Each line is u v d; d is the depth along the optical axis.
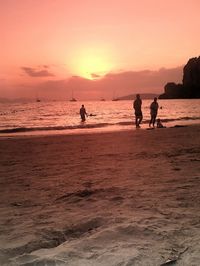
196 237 3.83
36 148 14.77
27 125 37.84
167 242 3.72
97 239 3.89
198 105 102.56
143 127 27.56
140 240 3.81
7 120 50.25
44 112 80.81
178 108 80.12
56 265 3.28
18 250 3.86
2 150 14.41
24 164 10.47
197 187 6.32
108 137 18.42
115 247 3.63
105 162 10.04
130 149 12.88
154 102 26.30
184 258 3.32
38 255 3.54
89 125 31.11
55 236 4.25
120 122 34.25
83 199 5.97
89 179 7.67
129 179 7.41
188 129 22.52
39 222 4.82
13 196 6.49
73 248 3.66
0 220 5.04
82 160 10.70
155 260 3.29
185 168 8.39
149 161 9.78
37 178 8.15
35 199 6.20
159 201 5.48
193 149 12.09
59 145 15.56
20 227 4.65
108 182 7.23
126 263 3.24
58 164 10.16
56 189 6.88
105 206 5.39
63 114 67.44
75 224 4.61
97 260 3.35
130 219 4.55
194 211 4.86
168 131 21.23
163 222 4.38
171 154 11.02
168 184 6.71
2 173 9.03
